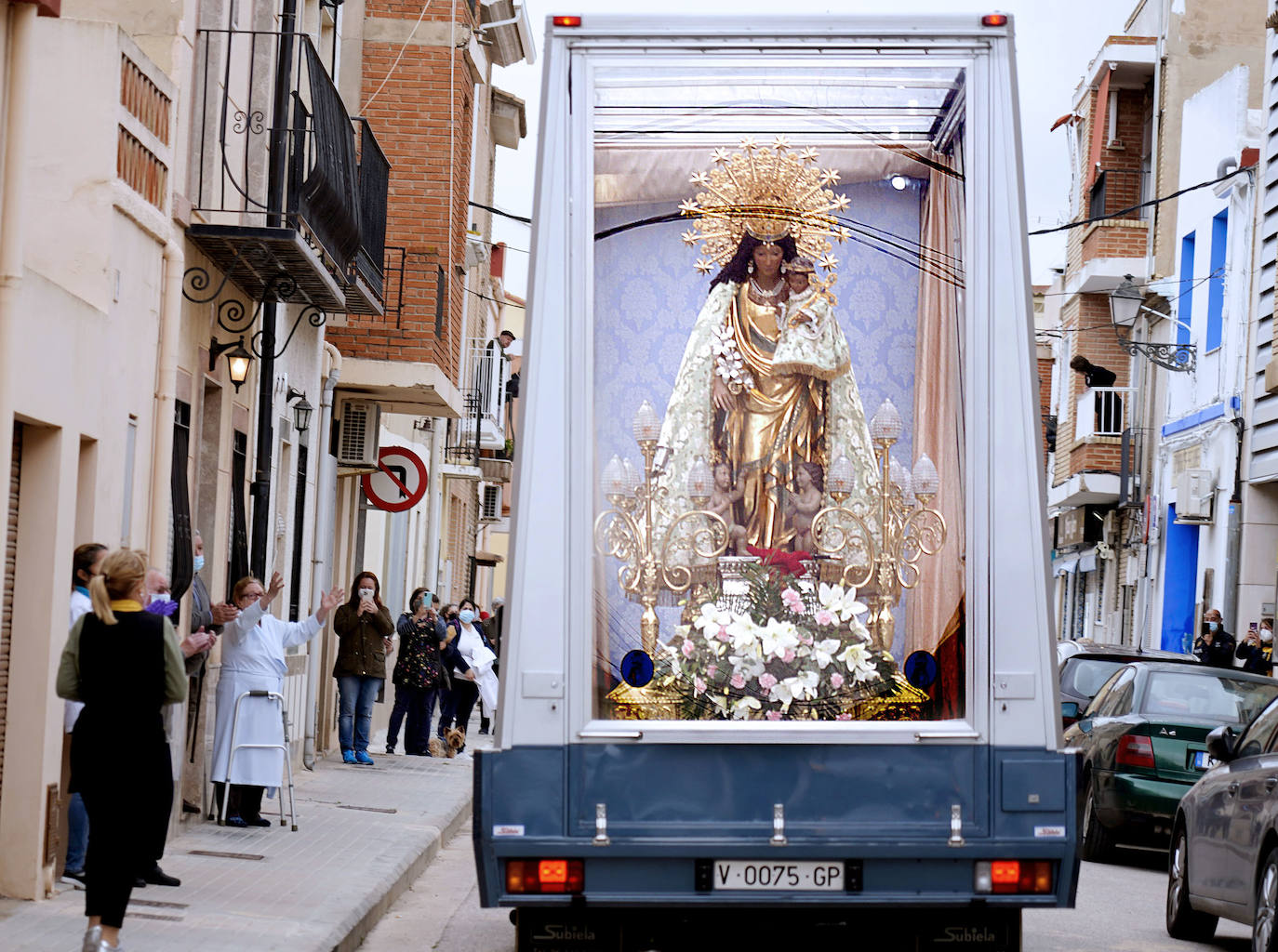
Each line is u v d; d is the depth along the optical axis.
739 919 8.14
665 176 8.15
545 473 7.76
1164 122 36.03
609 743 7.66
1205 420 30.45
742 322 8.14
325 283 15.69
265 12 15.93
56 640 10.13
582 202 7.89
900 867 7.70
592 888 7.64
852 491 8.08
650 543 8.00
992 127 7.94
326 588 21.98
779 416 8.09
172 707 13.27
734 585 8.00
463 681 24.66
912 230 8.18
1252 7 35.94
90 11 13.30
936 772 7.71
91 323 10.74
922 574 8.02
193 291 14.04
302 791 17.69
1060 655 19.59
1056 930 11.38
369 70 23.05
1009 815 7.70
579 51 7.96
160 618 8.48
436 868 14.23
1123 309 31.00
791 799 7.66
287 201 14.55
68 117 11.13
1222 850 10.52
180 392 13.52
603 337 8.11
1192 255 32.75
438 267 22.53
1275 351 26.27
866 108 8.12
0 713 9.96
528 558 7.72
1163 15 36.00
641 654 7.93
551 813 7.62
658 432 8.03
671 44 7.95
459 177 24.20
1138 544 35.62
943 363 8.11
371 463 23.47
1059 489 39.88
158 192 12.46
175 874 11.47
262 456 16.16
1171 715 15.02
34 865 9.89
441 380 23.02
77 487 10.73
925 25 7.93
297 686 19.61
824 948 8.34
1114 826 14.85
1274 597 27.72
